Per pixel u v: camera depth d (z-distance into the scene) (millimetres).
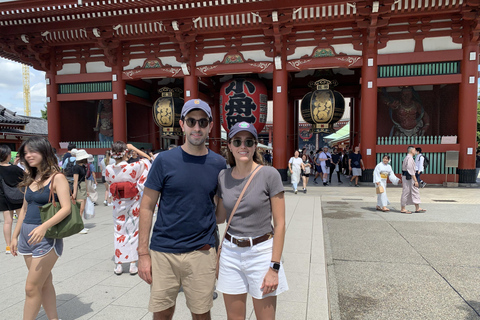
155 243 2367
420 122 16156
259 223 2285
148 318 3217
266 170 2301
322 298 3592
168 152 2375
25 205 3066
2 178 4992
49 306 2930
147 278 2316
